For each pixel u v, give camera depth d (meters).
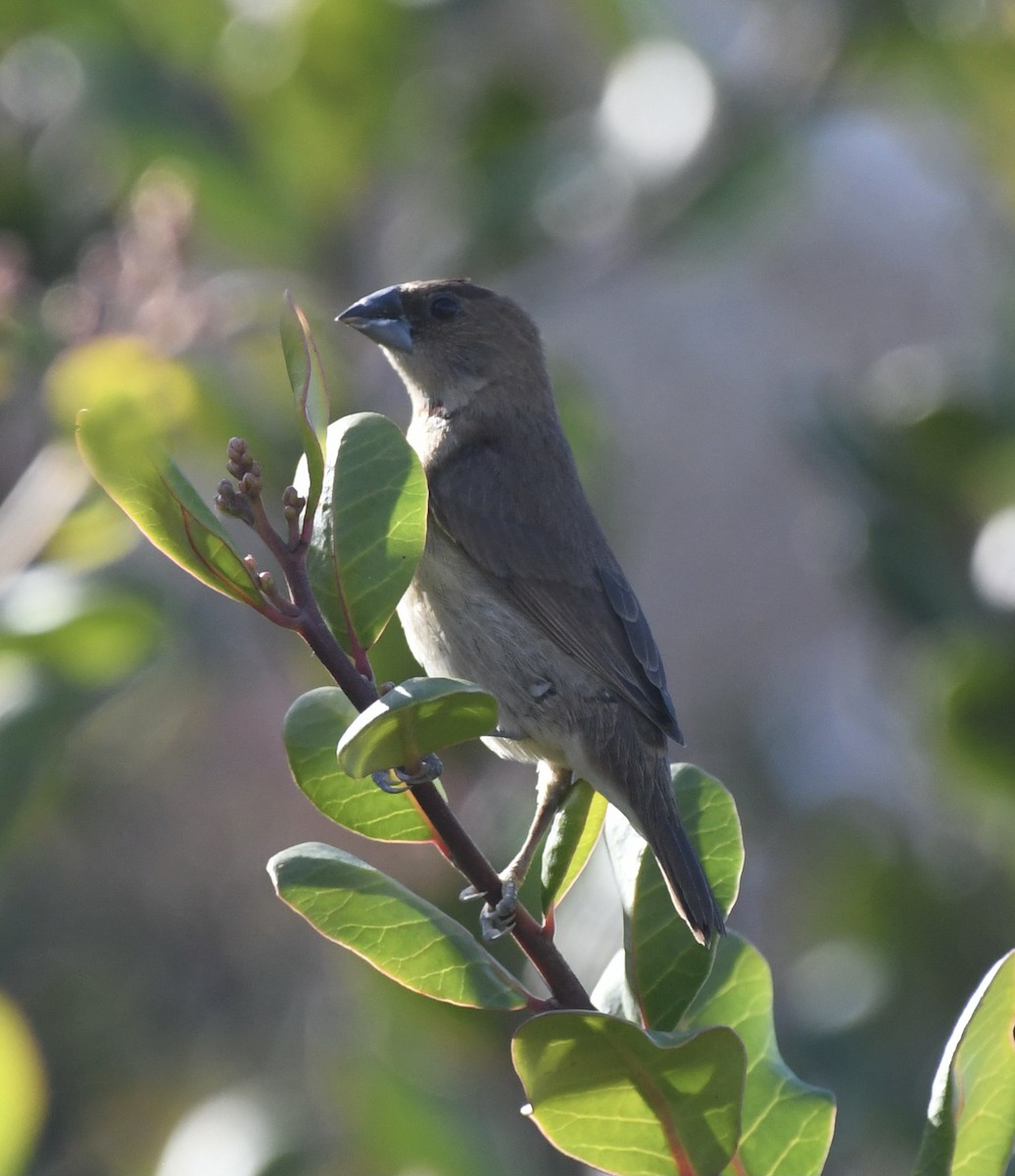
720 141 11.34
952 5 11.54
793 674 14.48
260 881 14.65
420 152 11.71
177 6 11.30
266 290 9.67
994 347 12.24
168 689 12.23
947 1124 4.49
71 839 14.39
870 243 15.75
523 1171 9.43
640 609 8.10
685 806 5.69
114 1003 14.45
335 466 4.77
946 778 9.61
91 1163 14.09
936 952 10.23
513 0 12.44
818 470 10.61
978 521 10.09
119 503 4.41
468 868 4.98
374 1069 9.46
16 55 11.77
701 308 15.78
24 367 9.66
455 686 4.44
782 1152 5.08
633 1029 4.47
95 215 12.18
